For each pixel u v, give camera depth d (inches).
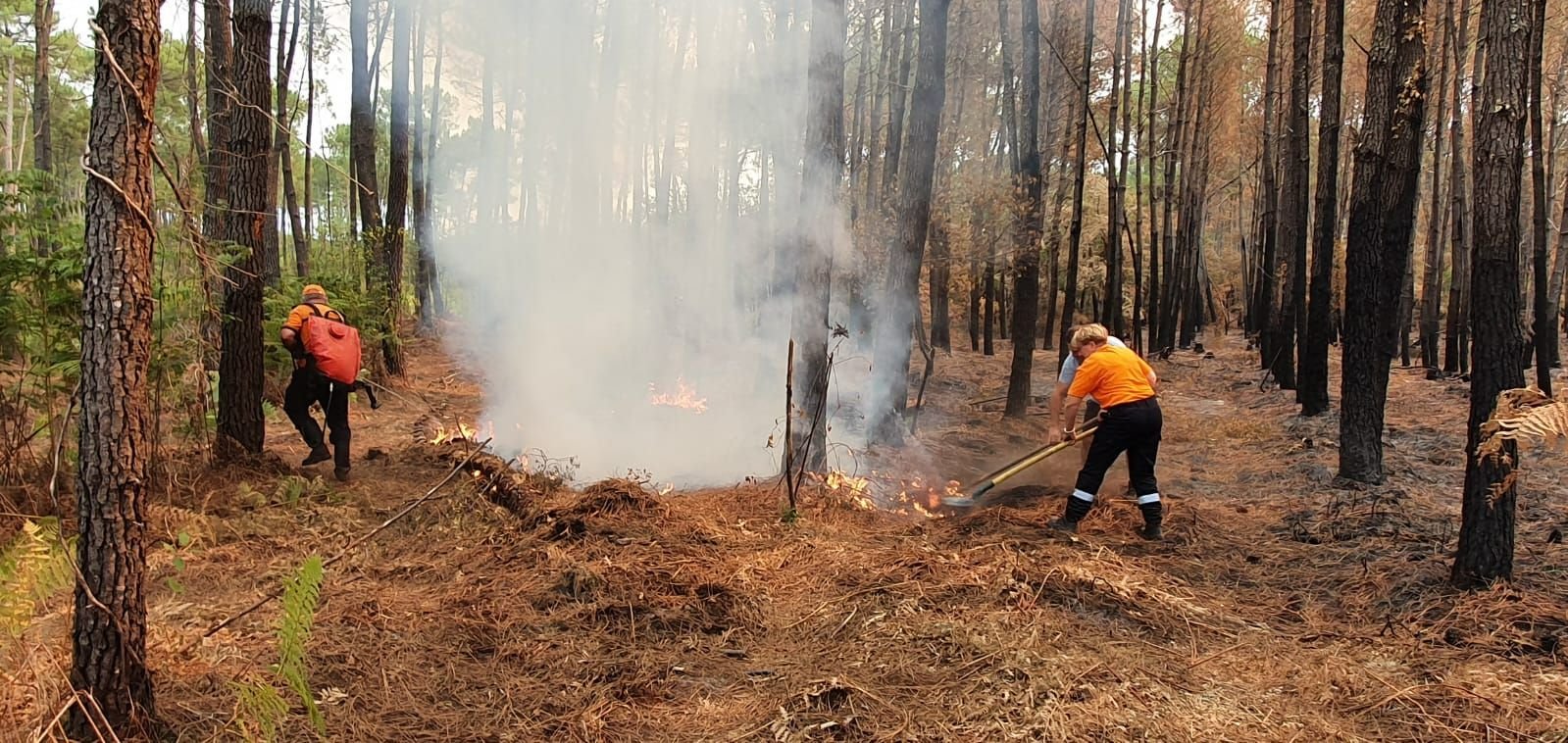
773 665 130.4
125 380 96.1
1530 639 134.6
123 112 91.7
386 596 147.9
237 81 232.5
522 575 157.8
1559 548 179.6
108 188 92.2
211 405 241.3
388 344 434.3
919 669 125.8
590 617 142.0
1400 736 109.7
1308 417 391.2
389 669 121.7
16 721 95.0
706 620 143.8
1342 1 386.6
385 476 241.1
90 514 96.1
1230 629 143.6
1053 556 170.1
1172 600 151.3
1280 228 683.4
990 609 144.6
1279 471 284.5
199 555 165.9
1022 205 405.4
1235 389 535.2
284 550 173.2
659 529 184.7
